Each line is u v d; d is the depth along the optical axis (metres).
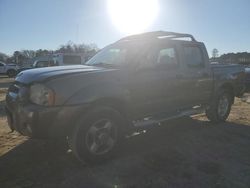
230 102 7.54
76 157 4.50
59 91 4.20
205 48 6.71
